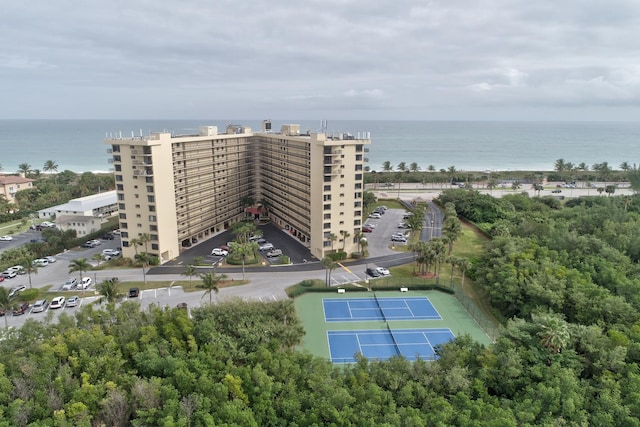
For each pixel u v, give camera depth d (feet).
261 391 166.50
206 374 175.83
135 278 320.29
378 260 365.40
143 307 270.67
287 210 442.91
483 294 294.05
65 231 404.36
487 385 177.78
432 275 328.08
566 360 183.01
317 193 360.69
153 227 347.36
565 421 151.02
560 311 239.09
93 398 163.22
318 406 158.20
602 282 261.24
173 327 207.00
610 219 372.99
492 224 455.63
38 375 171.83
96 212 469.16
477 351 192.85
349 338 239.71
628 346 188.85
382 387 173.47
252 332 205.87
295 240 419.74
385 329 250.16
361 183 365.81
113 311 218.79
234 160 465.06
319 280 316.40
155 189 338.95
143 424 155.22
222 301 248.93
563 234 327.26
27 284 305.73
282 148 436.76
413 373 179.11
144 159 333.83
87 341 190.70
